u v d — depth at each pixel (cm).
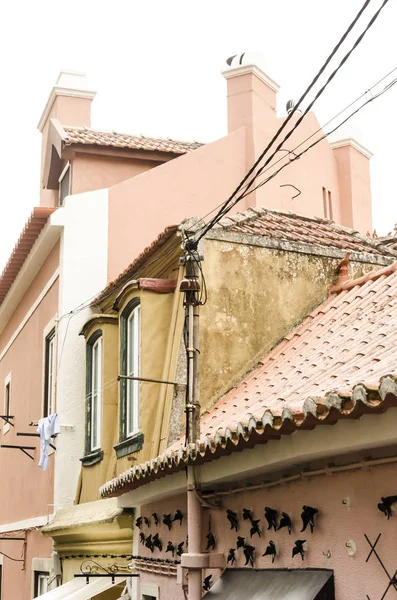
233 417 883
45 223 1539
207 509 852
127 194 1555
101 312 1451
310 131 1959
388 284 1020
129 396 1186
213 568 825
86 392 1388
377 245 1246
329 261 1137
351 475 633
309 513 671
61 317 1459
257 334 1058
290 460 663
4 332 2130
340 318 1009
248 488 773
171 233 1056
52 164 1823
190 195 1630
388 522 589
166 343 1087
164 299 1100
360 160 2148
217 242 1066
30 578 1631
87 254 1497
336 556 645
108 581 1139
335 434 600
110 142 1717
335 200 2052
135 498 1025
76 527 1237
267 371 991
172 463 817
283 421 598
